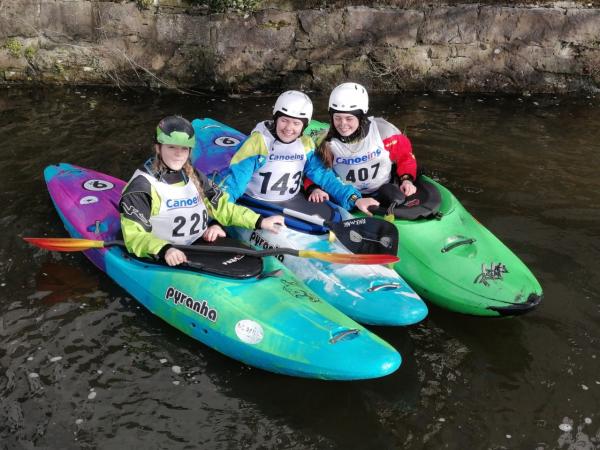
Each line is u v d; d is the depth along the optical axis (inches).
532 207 203.5
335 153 175.5
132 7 271.0
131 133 237.9
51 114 249.4
